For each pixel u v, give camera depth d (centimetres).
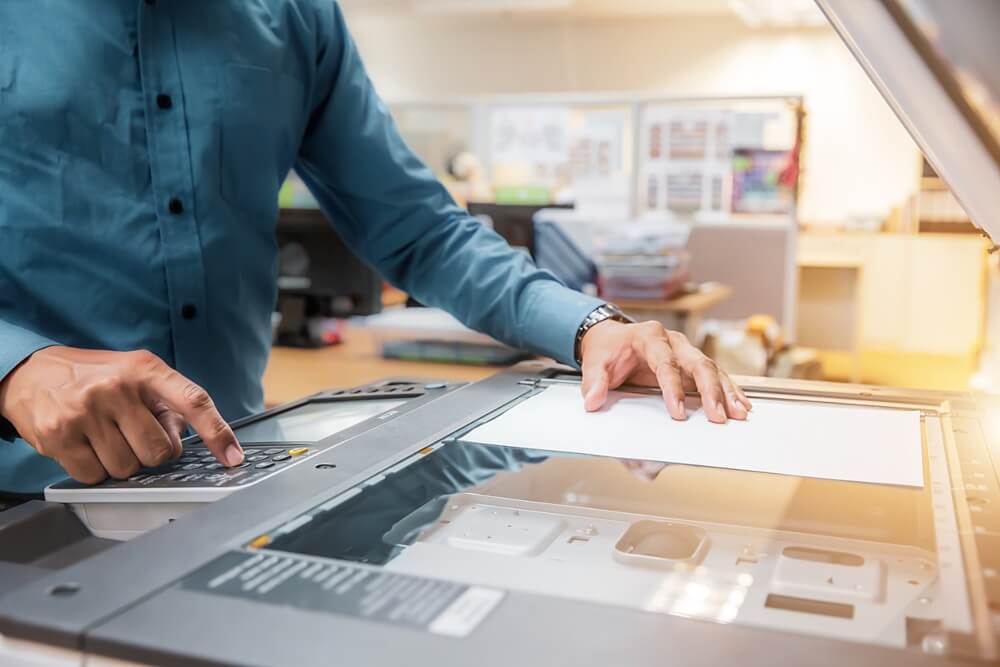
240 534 37
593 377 67
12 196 74
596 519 44
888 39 36
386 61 648
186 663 28
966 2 32
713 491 47
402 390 71
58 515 46
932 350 505
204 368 83
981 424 59
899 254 503
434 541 41
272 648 28
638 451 53
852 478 48
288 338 227
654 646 28
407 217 90
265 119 84
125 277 78
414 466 49
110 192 77
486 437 55
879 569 37
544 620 29
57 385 50
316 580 32
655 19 587
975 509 41
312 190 98
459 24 619
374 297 222
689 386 68
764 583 36
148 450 49
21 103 73
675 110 346
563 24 605
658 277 246
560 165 363
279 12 85
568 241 260
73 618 30
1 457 70
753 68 574
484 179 347
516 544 41
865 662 27
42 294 75
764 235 327
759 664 27
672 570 38
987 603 30
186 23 79
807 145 566
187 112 79
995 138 37
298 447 52
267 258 89
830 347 462
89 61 75
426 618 30
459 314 88
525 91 621
